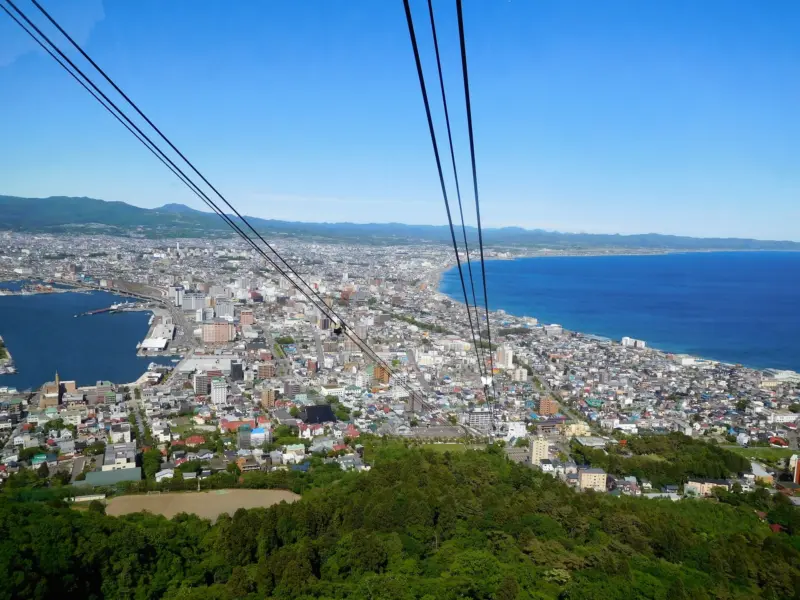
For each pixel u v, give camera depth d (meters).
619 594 86.50
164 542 93.69
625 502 130.25
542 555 95.06
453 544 99.06
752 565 99.69
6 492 128.38
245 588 84.62
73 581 79.50
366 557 91.00
